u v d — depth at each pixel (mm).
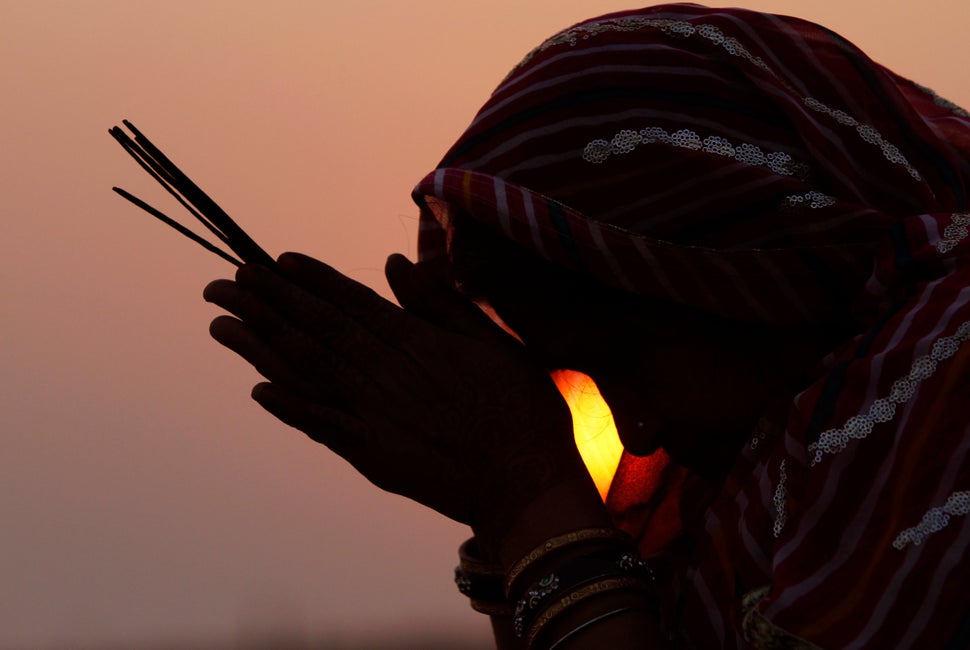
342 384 3342
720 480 3510
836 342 3287
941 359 2684
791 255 3205
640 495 3883
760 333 3338
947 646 2428
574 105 3428
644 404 3494
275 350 3369
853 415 2758
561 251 3316
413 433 3332
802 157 3297
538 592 3117
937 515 2527
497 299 3561
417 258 4004
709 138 3322
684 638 3295
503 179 3441
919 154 3375
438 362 3363
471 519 3354
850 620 2566
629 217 3307
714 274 3244
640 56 3424
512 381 3365
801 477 2861
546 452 3299
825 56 3432
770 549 3031
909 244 3045
